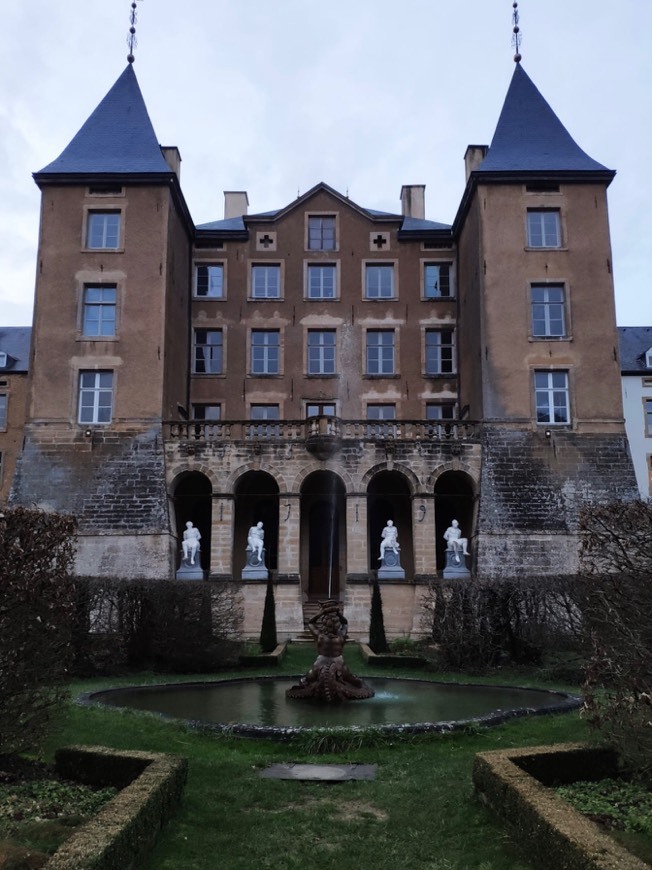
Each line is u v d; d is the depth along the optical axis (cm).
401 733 1178
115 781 867
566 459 3366
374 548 3769
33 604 922
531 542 3228
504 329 3503
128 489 3328
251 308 4147
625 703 834
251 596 3231
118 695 1661
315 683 1564
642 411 4891
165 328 3556
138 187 3662
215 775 986
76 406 3462
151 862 707
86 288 3597
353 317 4141
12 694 897
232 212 4756
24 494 3338
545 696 1661
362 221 4250
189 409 4044
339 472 3359
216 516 3322
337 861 736
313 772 1026
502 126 3888
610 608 892
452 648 2191
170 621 2150
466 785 930
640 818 754
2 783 878
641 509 961
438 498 3772
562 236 3600
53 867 560
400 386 4075
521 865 694
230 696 1638
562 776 882
